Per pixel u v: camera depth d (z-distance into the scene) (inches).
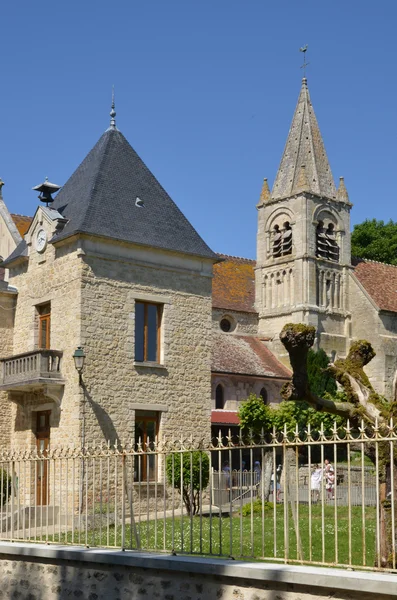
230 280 2378.2
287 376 2011.6
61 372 1101.1
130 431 1109.1
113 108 1298.0
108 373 1099.9
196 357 1205.1
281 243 2327.8
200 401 1198.3
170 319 1182.3
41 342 1178.6
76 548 498.9
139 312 1159.6
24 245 1255.5
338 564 384.2
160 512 900.0
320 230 2343.8
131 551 470.6
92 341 1091.3
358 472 1056.2
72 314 1098.7
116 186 1204.5
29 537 557.6
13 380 1138.7
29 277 1206.9
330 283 2310.5
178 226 1235.2
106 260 1123.3
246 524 757.9
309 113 2460.6
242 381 1926.7
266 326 2308.1
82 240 1102.4
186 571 421.1
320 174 2388.0
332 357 2252.7
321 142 2445.9
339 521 776.3
